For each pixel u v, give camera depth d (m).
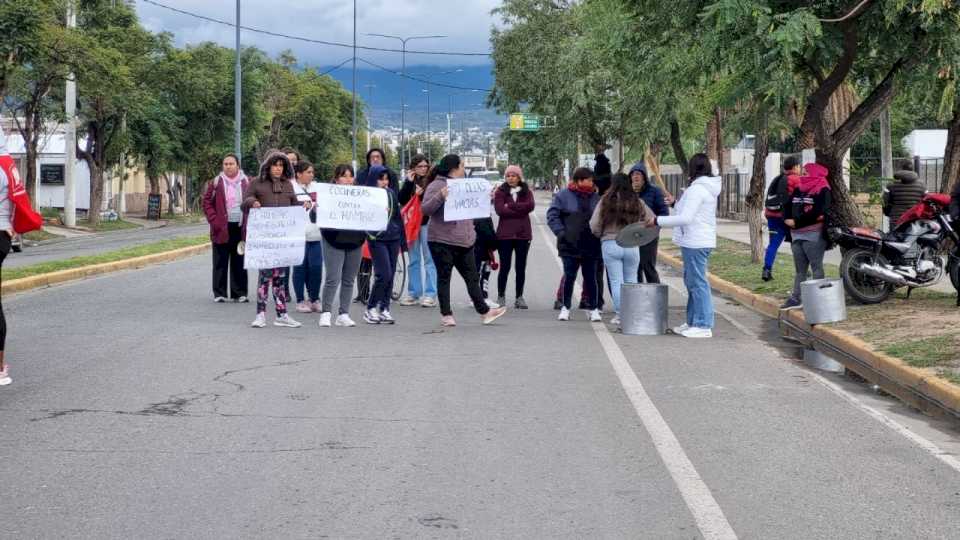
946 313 13.35
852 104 23.98
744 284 18.42
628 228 13.07
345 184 13.30
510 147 86.62
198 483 6.39
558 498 6.16
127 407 8.47
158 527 5.57
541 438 7.62
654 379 10.05
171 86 56.16
